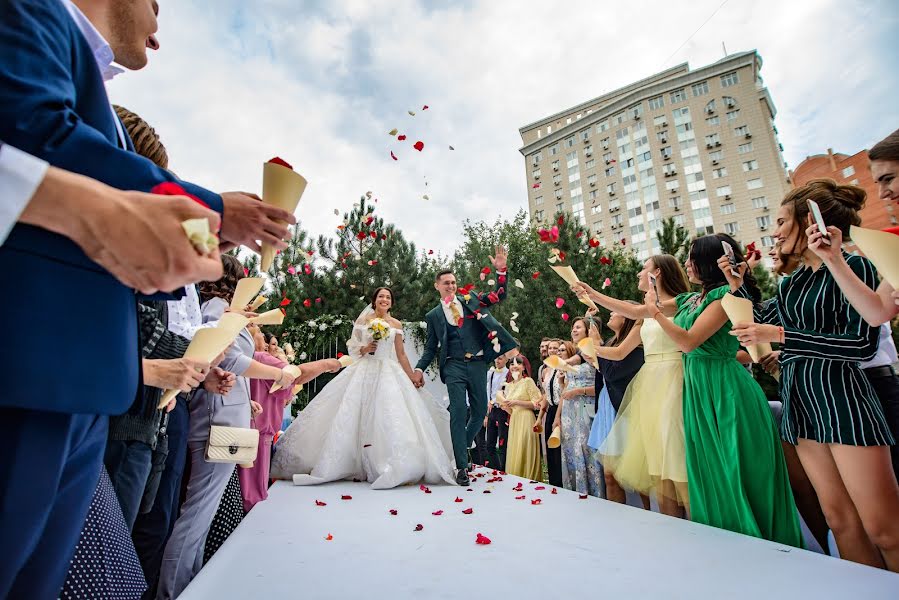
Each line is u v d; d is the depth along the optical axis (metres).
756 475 1.97
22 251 0.57
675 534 1.92
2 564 0.58
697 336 2.16
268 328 8.87
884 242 1.12
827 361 1.80
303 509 2.54
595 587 1.38
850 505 1.79
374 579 1.47
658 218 44.38
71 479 0.76
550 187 51.94
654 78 49.25
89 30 0.90
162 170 0.71
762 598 1.28
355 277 10.29
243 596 1.32
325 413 3.87
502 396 5.33
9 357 0.55
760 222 40.38
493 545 1.83
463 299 4.04
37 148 0.57
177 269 0.54
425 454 3.49
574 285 2.92
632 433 2.59
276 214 0.90
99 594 1.02
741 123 42.56
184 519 2.02
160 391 1.52
